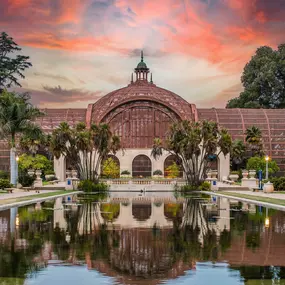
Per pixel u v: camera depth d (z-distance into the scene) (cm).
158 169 8794
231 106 12838
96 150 6931
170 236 2206
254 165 8212
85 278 1484
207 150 6438
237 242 2050
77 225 2577
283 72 12456
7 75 10362
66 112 9638
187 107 9556
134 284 1423
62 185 7088
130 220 2805
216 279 1461
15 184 6069
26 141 7969
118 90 9681
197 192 6184
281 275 1500
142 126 8975
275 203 3797
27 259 1725
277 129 9419
